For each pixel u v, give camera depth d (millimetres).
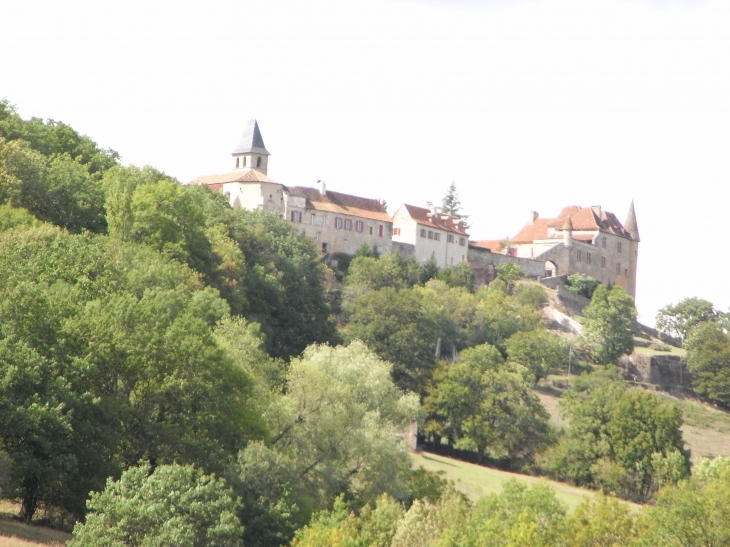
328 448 108188
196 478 81312
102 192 170000
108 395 92625
